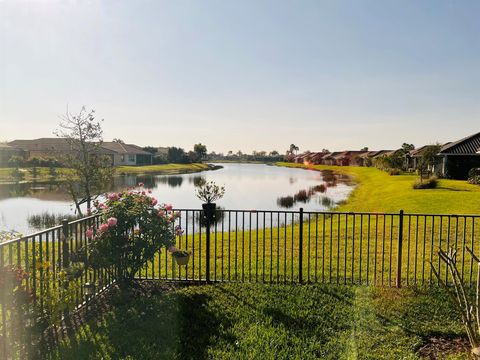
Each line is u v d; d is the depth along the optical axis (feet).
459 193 66.44
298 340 12.89
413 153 144.05
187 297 16.89
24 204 70.23
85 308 16.03
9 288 11.73
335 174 178.29
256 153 494.18
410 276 20.70
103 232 17.06
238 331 13.62
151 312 15.30
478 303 11.13
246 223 49.73
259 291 17.57
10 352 12.03
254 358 11.81
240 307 15.74
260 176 164.86
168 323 14.29
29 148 199.72
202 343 12.82
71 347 12.60
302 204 73.46
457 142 102.32
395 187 86.58
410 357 11.85
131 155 212.23
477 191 69.41
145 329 13.83
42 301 13.20
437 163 106.32
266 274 21.30
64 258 16.46
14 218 55.62
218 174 178.19
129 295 17.34
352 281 19.30
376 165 184.44
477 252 26.35
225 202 77.92
